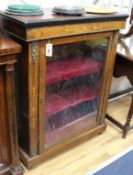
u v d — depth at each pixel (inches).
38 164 62.3
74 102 65.8
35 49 46.4
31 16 46.9
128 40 75.6
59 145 64.2
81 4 66.0
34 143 58.1
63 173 61.2
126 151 45.0
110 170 39.8
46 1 63.6
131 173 39.4
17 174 55.4
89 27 52.4
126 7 76.7
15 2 58.6
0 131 49.0
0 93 45.1
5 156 53.1
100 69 65.7
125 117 86.6
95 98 70.6
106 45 61.1
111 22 56.3
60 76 57.3
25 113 54.5
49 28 45.8
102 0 72.9
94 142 72.8
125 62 69.5
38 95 52.5
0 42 42.8
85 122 70.3
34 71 48.8
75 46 58.9
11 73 43.8
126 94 98.4
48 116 60.2
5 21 48.5
